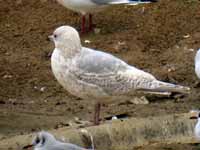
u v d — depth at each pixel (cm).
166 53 1616
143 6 1806
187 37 1681
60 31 1169
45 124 1243
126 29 1722
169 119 1196
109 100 1208
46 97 1436
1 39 1691
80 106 1379
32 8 1809
